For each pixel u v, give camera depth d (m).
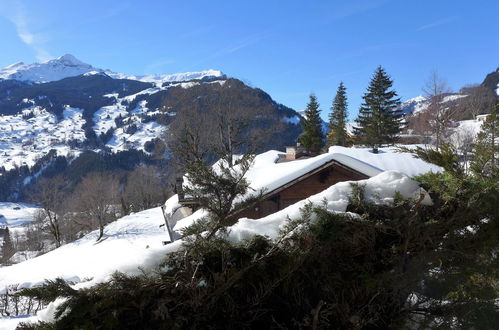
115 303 2.41
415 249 3.34
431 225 3.23
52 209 40.03
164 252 2.83
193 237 2.94
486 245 3.24
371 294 3.10
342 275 3.15
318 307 2.64
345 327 2.93
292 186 12.95
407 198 3.44
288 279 2.93
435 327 3.21
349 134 54.44
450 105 34.09
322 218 3.12
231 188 2.95
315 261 3.11
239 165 3.16
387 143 44.56
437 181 3.62
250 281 2.88
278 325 2.81
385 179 3.79
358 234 3.11
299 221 2.99
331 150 16.95
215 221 3.04
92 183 38.06
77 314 2.31
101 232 30.48
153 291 2.53
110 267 2.70
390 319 3.15
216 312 2.74
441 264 3.21
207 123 24.70
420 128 32.53
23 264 26.02
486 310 3.23
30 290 2.29
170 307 2.61
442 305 3.32
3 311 12.71
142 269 2.64
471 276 3.18
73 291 2.34
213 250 2.84
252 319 2.83
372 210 3.41
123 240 25.80
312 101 47.06
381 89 45.91
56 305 2.43
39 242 51.72
